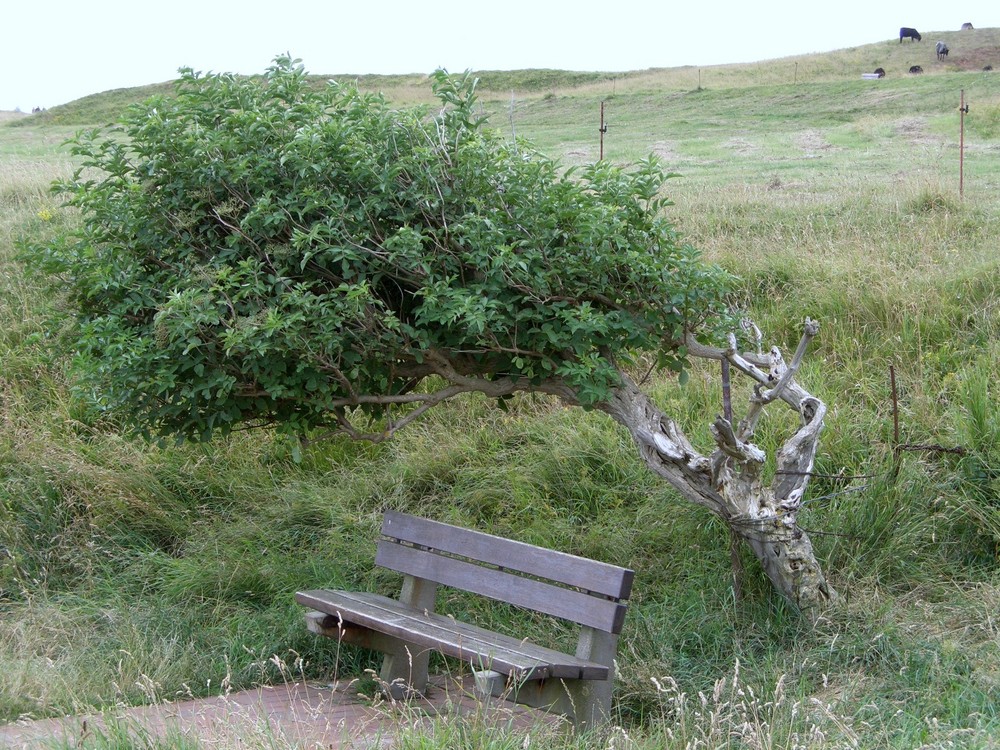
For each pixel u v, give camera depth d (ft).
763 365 17.06
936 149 61.87
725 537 18.40
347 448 24.16
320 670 16.60
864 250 30.04
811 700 12.50
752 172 54.03
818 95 100.42
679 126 87.86
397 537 16.53
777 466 16.43
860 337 25.38
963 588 17.19
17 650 16.56
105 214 15.24
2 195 41.75
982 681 14.02
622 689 14.85
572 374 15.38
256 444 24.31
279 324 13.42
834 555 17.80
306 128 14.71
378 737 11.83
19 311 29.58
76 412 25.07
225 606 18.51
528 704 13.16
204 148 14.55
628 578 13.39
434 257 14.69
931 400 21.56
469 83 15.60
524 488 21.34
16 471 22.98
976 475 18.94
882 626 15.70
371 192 15.01
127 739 11.99
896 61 178.60
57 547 20.90
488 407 24.99
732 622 16.39
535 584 14.43
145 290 15.08
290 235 14.94
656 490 20.48
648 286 15.44
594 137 80.12
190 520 22.15
